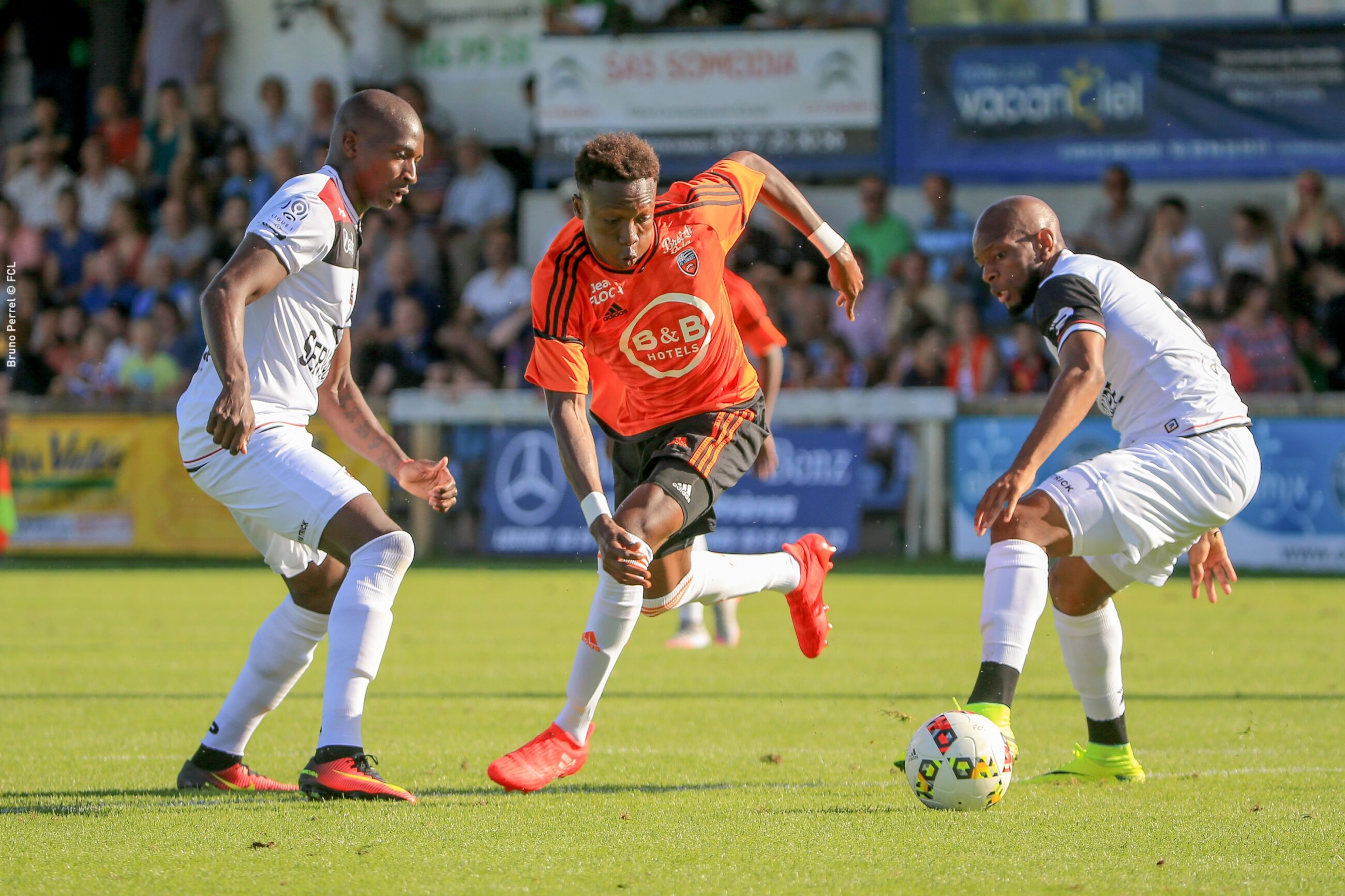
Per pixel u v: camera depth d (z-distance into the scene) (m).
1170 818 13.91
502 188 63.31
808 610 18.39
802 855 12.24
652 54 61.59
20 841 12.79
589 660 15.47
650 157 14.66
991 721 14.34
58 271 65.50
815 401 49.91
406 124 15.16
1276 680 25.39
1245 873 11.62
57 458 52.59
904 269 56.56
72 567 51.28
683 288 15.70
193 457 15.22
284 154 63.84
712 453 15.96
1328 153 57.31
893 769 17.09
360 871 11.67
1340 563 46.22
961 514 49.72
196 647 30.00
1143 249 56.47
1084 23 58.59
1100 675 16.02
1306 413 46.50
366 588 14.62
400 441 52.16
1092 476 14.80
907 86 60.56
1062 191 60.75
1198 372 15.51
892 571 47.50
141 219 64.00
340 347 16.16
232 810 14.31
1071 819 13.84
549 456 51.31
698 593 16.91
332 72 68.19
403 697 23.42
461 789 15.64
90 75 72.94
